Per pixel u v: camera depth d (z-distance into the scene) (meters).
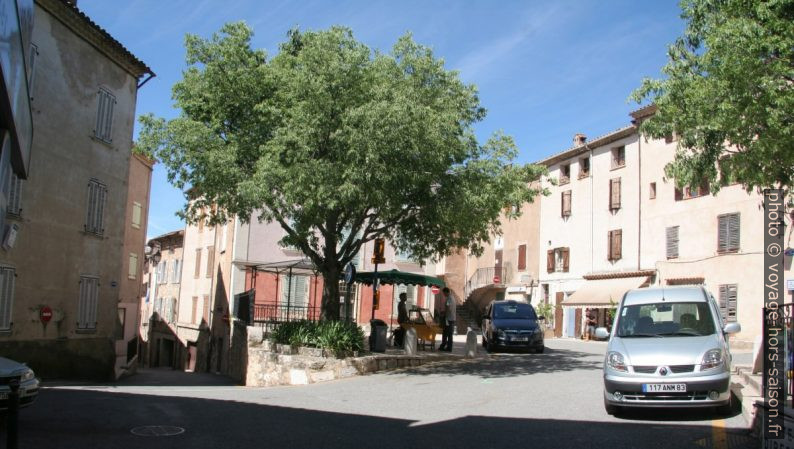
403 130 15.56
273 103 18.25
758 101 10.30
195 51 19.11
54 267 19.20
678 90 11.73
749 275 28.78
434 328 23.14
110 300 22.11
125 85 22.94
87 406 11.05
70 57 19.81
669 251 33.25
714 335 10.43
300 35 20.08
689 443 8.25
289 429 9.34
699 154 11.74
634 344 10.40
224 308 34.78
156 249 51.88
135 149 18.12
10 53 7.46
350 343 18.44
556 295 41.56
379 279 23.70
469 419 10.21
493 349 23.69
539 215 44.09
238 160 18.45
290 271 25.12
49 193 18.94
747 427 9.09
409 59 18.03
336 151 16.36
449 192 17.73
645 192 35.22
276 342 20.17
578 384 14.08
